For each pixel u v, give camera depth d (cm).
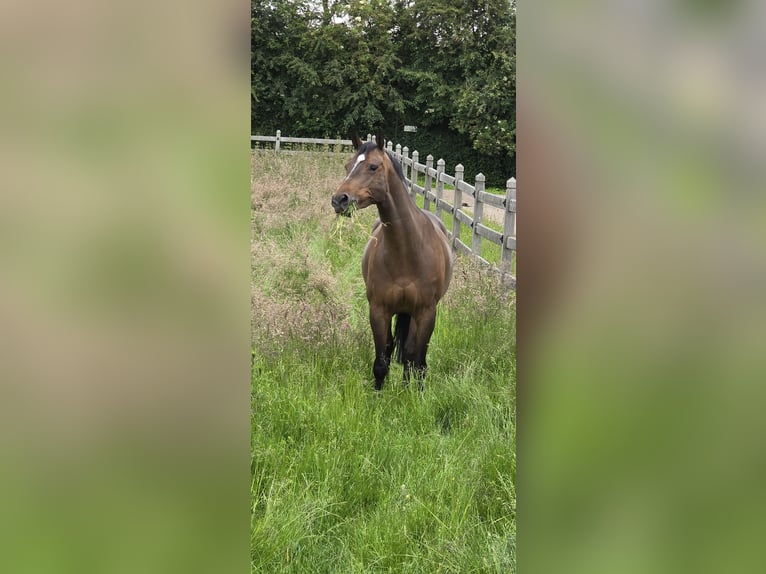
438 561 181
